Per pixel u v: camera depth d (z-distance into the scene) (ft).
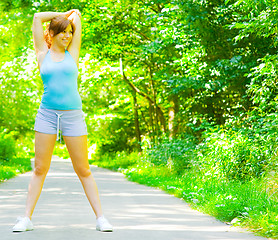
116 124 106.11
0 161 77.41
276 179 28.81
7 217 22.36
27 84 121.49
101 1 74.49
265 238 17.99
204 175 42.22
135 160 83.25
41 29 18.90
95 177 58.34
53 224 20.17
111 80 85.20
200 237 17.71
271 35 48.32
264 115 43.98
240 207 23.85
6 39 79.66
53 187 41.55
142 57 67.51
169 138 67.62
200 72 54.29
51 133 18.42
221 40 53.42
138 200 31.73
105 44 78.38
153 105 85.20
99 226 18.48
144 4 67.46
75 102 18.57
